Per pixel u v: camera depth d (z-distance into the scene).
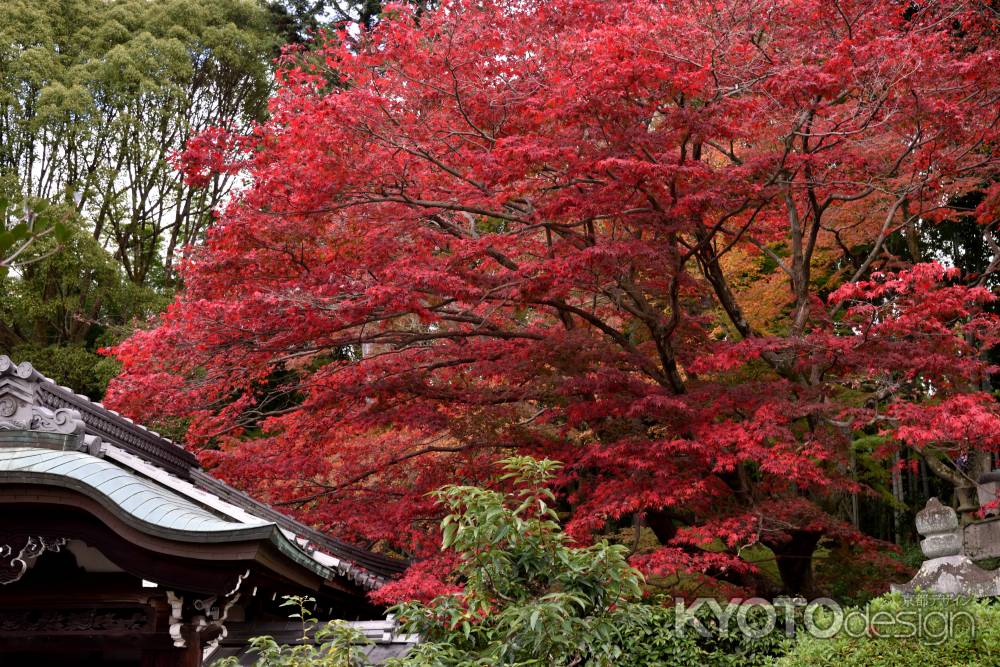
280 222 12.21
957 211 16.34
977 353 12.39
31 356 23.19
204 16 29.58
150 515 5.96
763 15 12.21
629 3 12.00
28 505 6.13
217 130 12.17
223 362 12.57
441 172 13.52
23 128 25.92
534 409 16.80
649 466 11.48
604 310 15.02
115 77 26.59
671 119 11.26
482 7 12.46
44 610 6.54
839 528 12.34
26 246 3.79
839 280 19.12
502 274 12.14
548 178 12.05
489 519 6.12
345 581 8.57
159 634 6.35
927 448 13.88
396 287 10.98
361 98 11.77
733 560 11.08
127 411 12.54
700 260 14.10
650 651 11.00
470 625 6.64
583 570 6.25
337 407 13.48
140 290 25.31
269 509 9.97
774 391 12.09
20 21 26.25
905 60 11.21
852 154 12.75
